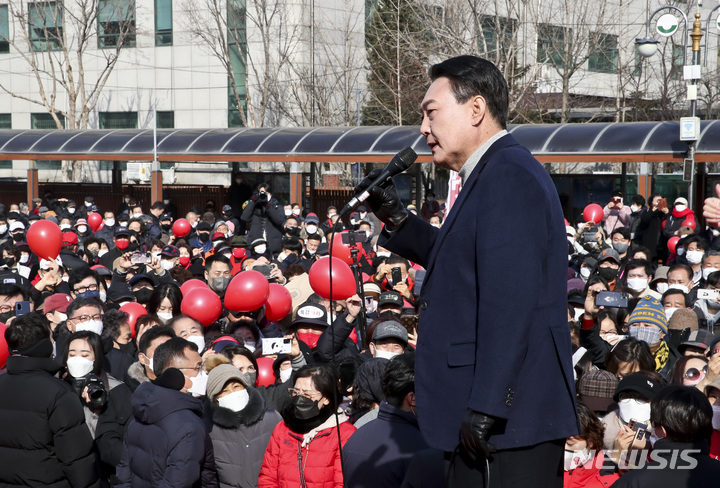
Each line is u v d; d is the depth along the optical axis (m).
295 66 37.12
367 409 4.86
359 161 23.00
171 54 41.38
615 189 20.56
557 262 2.53
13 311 7.79
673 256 13.02
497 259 2.43
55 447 4.66
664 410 3.48
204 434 4.42
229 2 38.75
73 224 20.03
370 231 14.10
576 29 31.55
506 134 2.69
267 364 6.18
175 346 4.70
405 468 3.87
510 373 2.37
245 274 7.28
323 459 4.38
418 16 30.91
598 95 36.72
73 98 39.53
